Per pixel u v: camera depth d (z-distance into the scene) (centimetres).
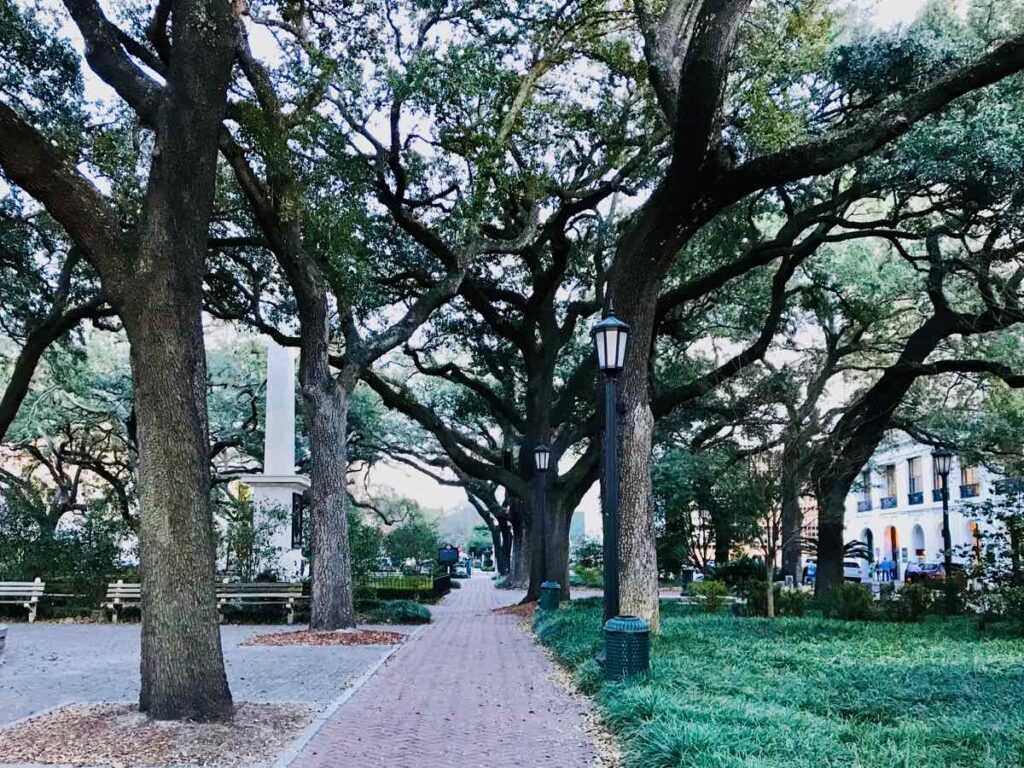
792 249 1875
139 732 716
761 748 571
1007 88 1523
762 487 1705
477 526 9044
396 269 2330
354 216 1664
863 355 2436
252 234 1995
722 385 2277
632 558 1283
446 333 2653
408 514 4859
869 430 2006
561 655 1208
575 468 2381
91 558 2139
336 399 1722
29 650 1438
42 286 2145
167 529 774
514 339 2445
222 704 776
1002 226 1623
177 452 781
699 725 610
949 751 570
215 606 795
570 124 1922
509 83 1717
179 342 792
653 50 1240
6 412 2005
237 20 974
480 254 2064
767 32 1556
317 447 1709
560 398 2438
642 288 1284
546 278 2319
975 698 741
